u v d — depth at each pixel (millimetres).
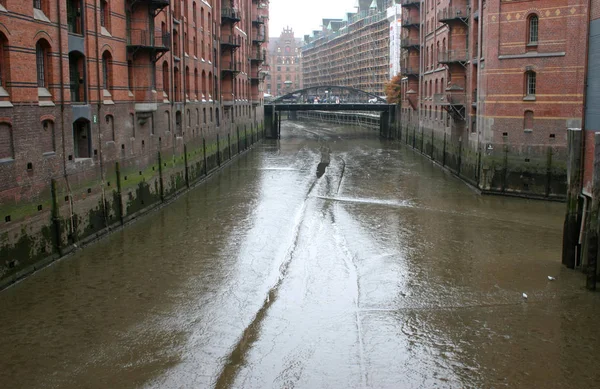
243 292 16500
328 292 16500
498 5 28453
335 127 92625
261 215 25953
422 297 16062
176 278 17562
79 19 20844
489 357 12609
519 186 29297
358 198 29906
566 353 12734
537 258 19328
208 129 40062
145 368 12211
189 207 27969
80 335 13672
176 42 32656
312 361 12500
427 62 50938
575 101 27188
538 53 27688
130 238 21953
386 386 11508
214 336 13695
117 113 23750
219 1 44625
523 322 14352
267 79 159500
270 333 13852
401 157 48969
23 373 11977
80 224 20531
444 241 21469
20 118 16938
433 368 12180
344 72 124750
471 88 34125
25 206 17203
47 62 18734
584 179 17500
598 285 16359
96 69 21844
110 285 16891
